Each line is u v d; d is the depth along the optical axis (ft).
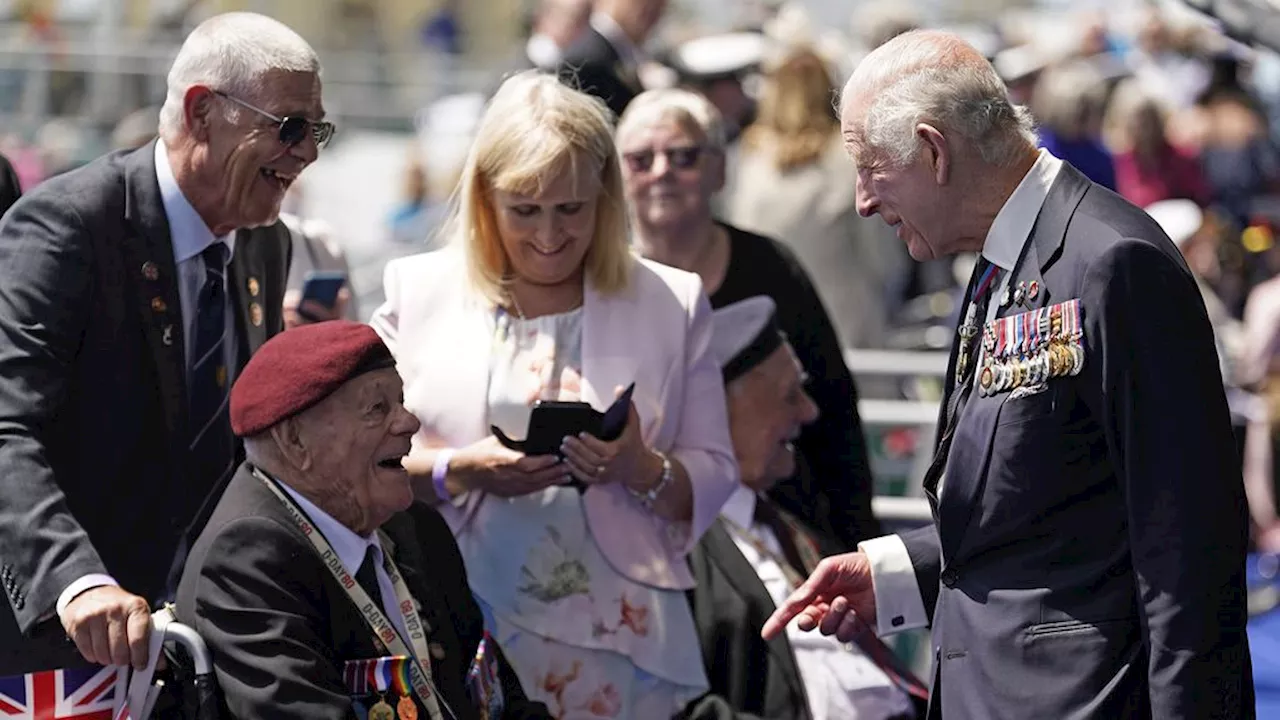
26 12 128.77
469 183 47.60
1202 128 104.01
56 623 40.50
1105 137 103.76
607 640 47.14
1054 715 36.91
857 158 38.42
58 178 43.39
